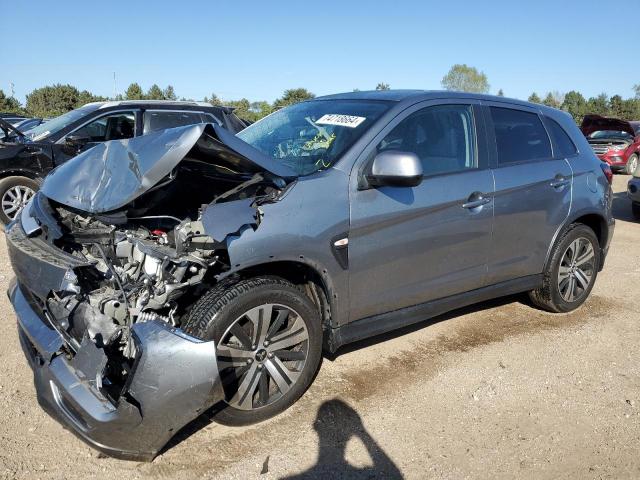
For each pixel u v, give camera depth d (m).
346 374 3.80
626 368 4.08
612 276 6.28
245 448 3.00
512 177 4.22
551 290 4.77
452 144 3.97
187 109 8.45
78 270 2.86
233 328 2.96
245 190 3.13
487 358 4.13
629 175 17.22
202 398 2.67
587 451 3.12
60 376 2.70
